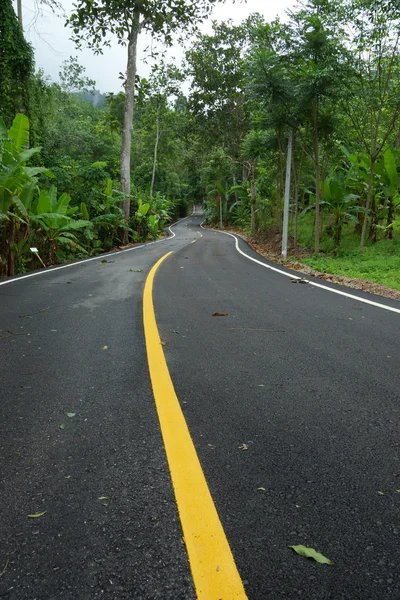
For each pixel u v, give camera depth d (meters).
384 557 1.57
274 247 22.66
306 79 14.80
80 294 7.96
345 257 15.91
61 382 3.44
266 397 3.12
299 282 9.79
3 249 12.86
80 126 45.38
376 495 1.95
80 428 2.63
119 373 3.64
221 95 38.50
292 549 1.61
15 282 9.85
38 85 22.20
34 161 19.39
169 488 2.00
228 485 2.02
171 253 19.30
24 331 5.14
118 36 20.89
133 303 6.98
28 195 13.50
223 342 4.64
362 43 13.89
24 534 1.70
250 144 23.53
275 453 2.33
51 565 1.54
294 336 4.93
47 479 2.09
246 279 10.27
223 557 1.57
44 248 15.73
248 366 3.84
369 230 18.80
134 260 15.66
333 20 14.12
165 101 42.81
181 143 61.84
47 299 7.43
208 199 71.19
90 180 22.45
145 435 2.54
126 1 19.31
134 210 32.88
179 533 1.70
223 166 45.00
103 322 5.61
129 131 25.56
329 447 2.40
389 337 4.91
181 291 8.28
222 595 1.41
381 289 8.87
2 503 1.90
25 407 2.96
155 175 62.28
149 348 4.38
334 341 4.72
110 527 1.74
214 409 2.91
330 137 18.31
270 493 1.96
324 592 1.42
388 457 2.29
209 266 13.51
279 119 16.91
